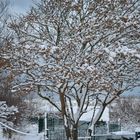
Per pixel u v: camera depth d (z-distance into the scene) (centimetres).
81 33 1329
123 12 1386
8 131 2331
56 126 1848
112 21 1318
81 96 1452
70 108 1627
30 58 1286
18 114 2538
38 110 3750
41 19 1442
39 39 1418
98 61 1295
